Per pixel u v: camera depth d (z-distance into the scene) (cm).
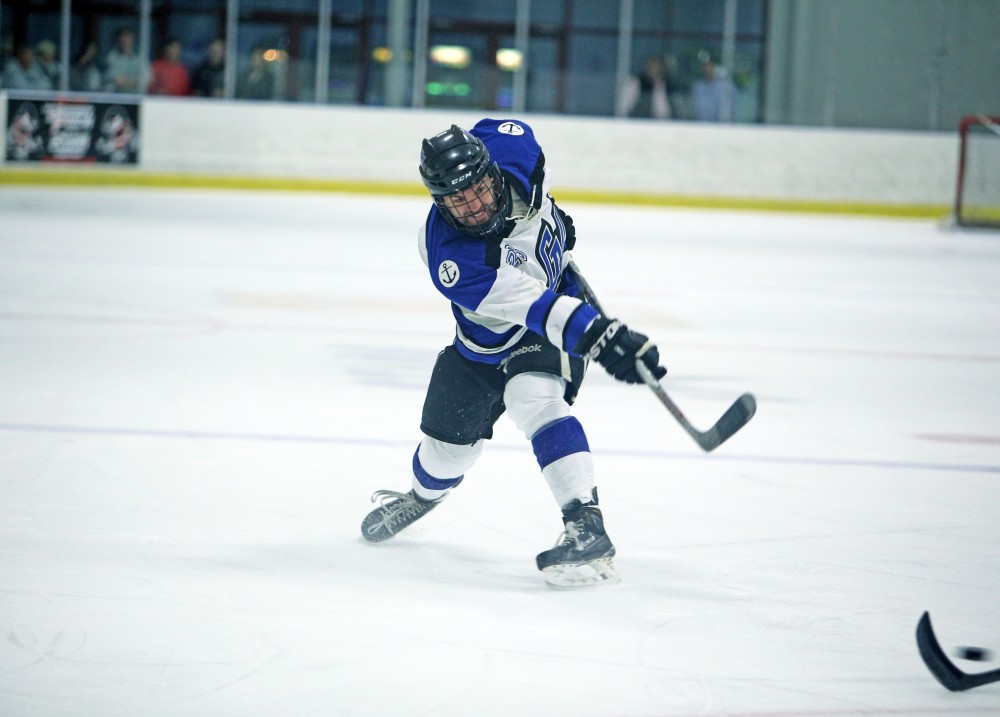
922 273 3900
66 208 4781
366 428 1586
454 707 757
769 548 1121
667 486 1345
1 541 1071
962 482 1402
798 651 866
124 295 2773
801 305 3072
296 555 1065
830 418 1756
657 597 976
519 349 988
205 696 761
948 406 1881
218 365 2002
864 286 3512
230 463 1384
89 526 1128
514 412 991
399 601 953
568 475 973
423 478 1062
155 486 1277
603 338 902
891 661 852
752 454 1514
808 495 1323
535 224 965
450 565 1049
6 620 882
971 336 2667
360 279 3219
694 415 1744
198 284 3000
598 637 884
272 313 2597
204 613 912
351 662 825
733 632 902
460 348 1005
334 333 2375
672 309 2914
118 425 1553
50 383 1803
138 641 850
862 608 962
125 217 4556
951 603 980
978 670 841
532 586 998
